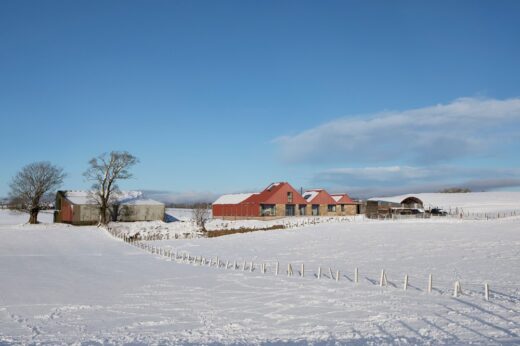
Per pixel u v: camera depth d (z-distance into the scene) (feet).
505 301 77.51
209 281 106.22
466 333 56.03
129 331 61.82
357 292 89.40
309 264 134.41
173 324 65.92
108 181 265.95
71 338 57.93
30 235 221.46
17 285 100.17
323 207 325.21
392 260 136.15
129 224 262.26
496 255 135.33
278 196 308.60
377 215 281.54
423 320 64.59
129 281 106.52
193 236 234.99
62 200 286.66
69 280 107.86
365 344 51.57
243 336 58.03
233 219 317.63
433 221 230.68
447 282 99.60
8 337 58.59
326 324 64.28
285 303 80.33
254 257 155.02
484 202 421.59
